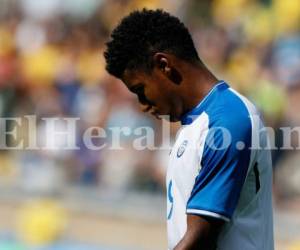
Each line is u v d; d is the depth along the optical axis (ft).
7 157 114.01
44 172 108.37
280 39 120.78
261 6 127.54
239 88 111.34
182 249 35.60
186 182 36.91
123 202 99.25
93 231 98.89
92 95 118.93
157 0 132.77
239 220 36.86
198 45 123.75
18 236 102.12
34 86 126.31
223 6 129.59
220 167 35.78
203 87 37.60
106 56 38.50
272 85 107.34
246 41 122.52
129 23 37.91
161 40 37.52
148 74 37.73
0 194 105.50
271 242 38.32
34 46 133.69
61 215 100.63
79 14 136.05
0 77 127.65
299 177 96.43
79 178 108.68
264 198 37.65
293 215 92.63
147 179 104.22
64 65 126.93
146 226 96.22
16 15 139.74
